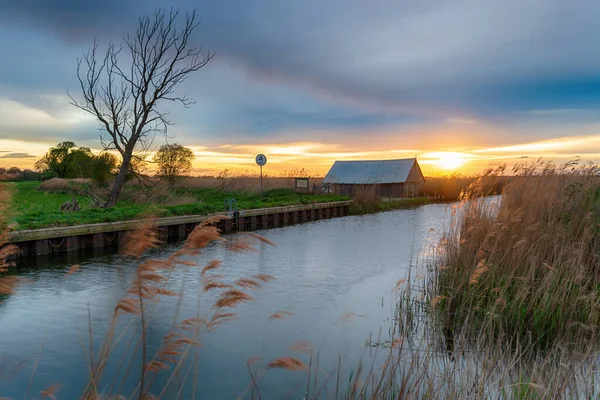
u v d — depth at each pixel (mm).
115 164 32562
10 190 3535
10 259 14586
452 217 12109
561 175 12844
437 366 5992
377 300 10484
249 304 10094
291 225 27188
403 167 46656
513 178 12977
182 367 6871
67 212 19594
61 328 8617
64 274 12953
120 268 13680
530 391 4879
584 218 10570
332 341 7914
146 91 24969
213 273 13094
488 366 5648
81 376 6648
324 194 40531
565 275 8461
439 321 8266
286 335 8227
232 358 7211
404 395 5312
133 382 6395
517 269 9211
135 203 26469
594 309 7379
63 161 39594
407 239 20531
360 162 49750
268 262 14992
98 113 24609
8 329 8555
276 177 43625
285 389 6184
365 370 6656
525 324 7797
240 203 27766
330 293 11094
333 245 18828
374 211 36312
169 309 9570
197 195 34844
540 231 10188
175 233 20891
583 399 5004
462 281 9148
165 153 36719
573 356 5969
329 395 5977
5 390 6152
